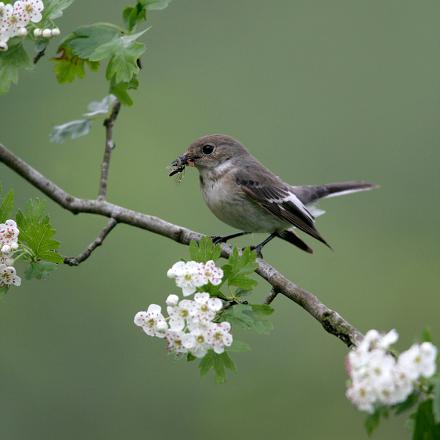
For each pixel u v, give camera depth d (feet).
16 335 39.17
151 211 47.06
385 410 15.80
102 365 39.32
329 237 46.21
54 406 37.86
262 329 18.47
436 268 45.78
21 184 43.86
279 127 47.73
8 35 22.97
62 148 48.37
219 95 48.96
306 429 39.52
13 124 47.88
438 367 15.80
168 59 50.06
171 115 49.34
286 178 46.55
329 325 21.44
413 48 48.75
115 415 38.11
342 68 48.57
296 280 44.06
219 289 18.93
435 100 47.85
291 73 48.65
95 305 41.42
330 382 39.78
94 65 27.12
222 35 49.78
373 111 47.85
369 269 44.80
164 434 38.19
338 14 49.32
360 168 46.52
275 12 49.49
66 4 23.38
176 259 43.21
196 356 18.35
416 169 46.83
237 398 39.45
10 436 36.78
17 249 20.53
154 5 23.94
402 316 44.52
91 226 44.37
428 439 15.76
